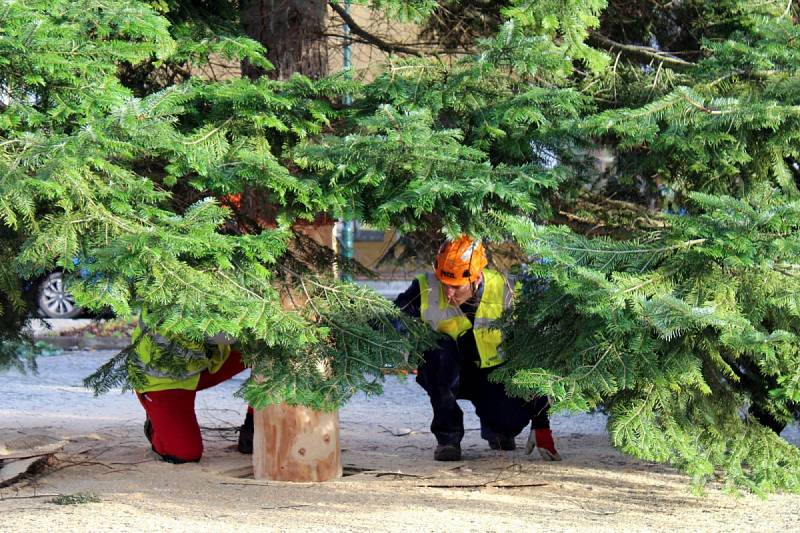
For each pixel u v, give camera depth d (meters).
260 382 7.84
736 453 7.74
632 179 9.30
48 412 14.27
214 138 7.54
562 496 8.59
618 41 10.55
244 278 7.52
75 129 7.01
